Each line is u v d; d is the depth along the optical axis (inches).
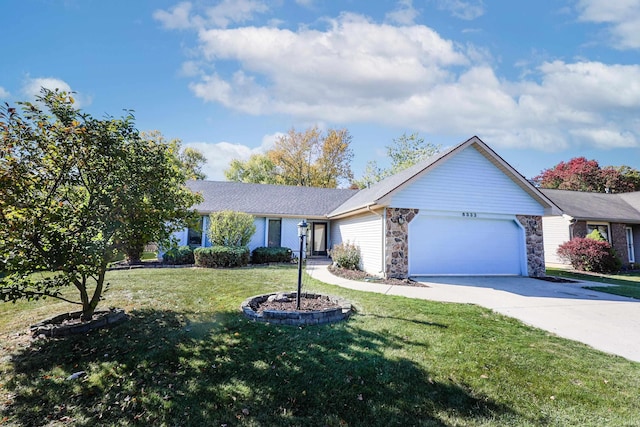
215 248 513.3
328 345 167.5
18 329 194.9
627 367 151.9
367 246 474.0
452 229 442.9
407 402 119.3
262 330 188.1
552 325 216.5
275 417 110.3
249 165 1302.9
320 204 729.6
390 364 147.0
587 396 126.3
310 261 629.6
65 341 173.2
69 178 174.4
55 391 126.6
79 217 174.4
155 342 170.9
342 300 250.4
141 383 131.5
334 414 112.0
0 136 153.9
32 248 167.0
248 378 134.6
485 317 229.3
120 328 193.2
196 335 180.9
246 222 569.0
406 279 398.6
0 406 117.4
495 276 443.5
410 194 421.7
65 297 274.1
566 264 611.8
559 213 454.0
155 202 192.2
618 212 671.1
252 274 416.8
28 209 159.8
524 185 457.1
